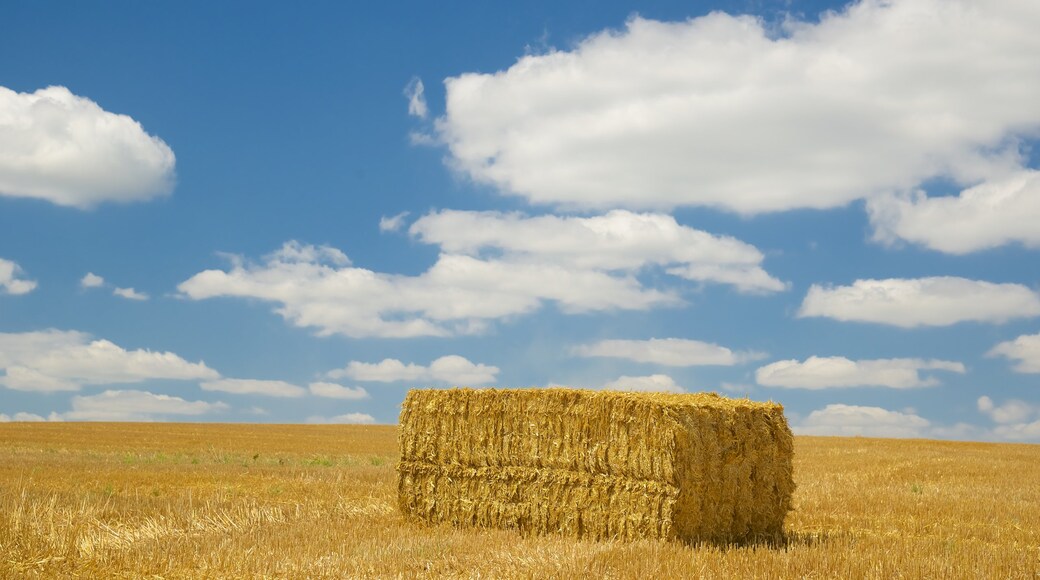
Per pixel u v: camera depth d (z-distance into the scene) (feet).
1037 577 34.30
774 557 36.99
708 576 33.12
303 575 33.73
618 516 43.47
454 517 49.29
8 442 123.24
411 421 51.29
